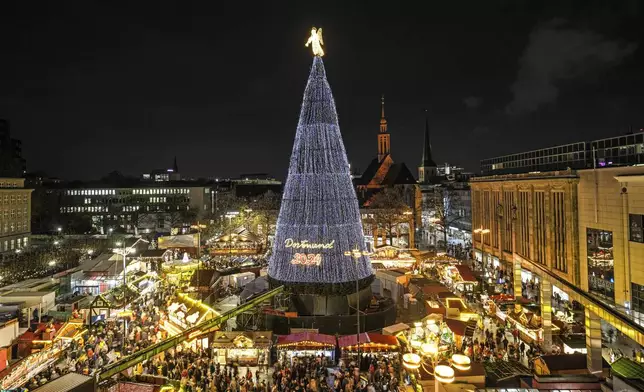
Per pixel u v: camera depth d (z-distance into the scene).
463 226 115.12
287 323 41.22
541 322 35.78
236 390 28.52
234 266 66.06
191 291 48.59
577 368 26.36
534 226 60.81
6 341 33.94
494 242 76.75
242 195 198.88
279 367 32.09
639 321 40.22
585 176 48.97
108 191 180.88
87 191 178.12
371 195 152.25
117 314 38.16
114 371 21.59
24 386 28.67
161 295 52.97
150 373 30.50
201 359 32.91
